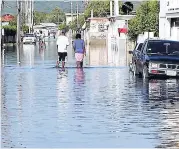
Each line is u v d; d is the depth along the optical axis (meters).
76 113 29.69
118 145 21.47
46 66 67.38
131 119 27.61
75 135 23.58
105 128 25.19
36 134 23.86
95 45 156.00
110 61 78.31
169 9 95.25
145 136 23.22
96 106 32.31
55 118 28.06
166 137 22.94
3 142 22.20
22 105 32.88
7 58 86.94
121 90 40.78
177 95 37.44
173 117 28.08
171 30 98.38
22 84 45.22
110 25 167.88
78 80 48.62
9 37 178.12
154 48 51.00
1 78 50.69
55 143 21.97
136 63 53.56
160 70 49.56
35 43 168.12
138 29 111.31
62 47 64.00
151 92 39.31
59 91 40.03
